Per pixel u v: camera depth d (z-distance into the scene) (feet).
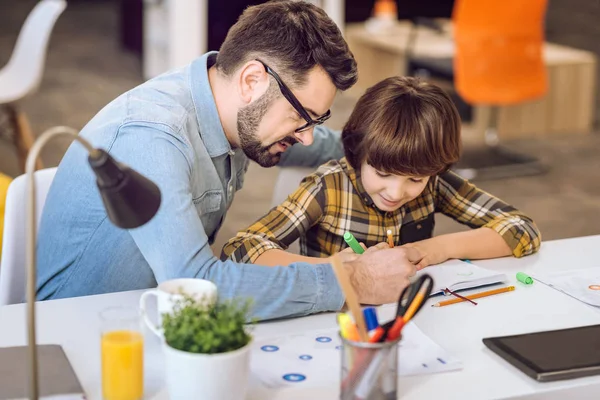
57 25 30.32
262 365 4.54
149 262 5.30
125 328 4.16
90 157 3.73
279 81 5.49
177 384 4.00
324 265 5.29
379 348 3.91
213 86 5.82
